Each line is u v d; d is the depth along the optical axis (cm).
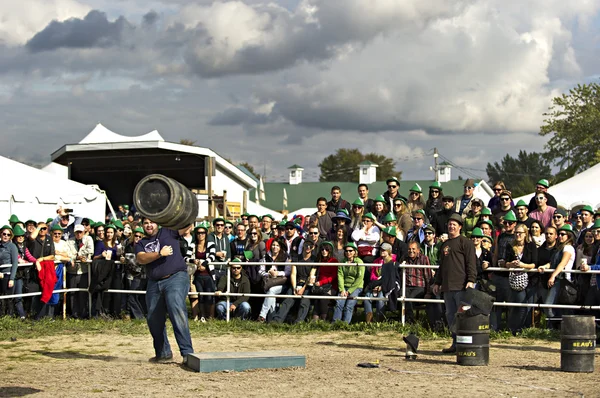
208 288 1441
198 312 1455
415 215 1386
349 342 1172
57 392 742
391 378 825
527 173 12331
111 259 1477
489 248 1283
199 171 3203
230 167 3825
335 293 1366
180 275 937
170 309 930
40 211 2059
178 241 941
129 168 3228
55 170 3017
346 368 904
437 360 983
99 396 720
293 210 6038
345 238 1416
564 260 1192
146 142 2998
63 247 1493
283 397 712
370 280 1353
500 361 970
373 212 1511
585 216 1386
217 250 1463
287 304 1398
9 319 1369
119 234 1670
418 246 1321
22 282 1438
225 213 2864
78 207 2166
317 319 1373
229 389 755
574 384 790
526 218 1319
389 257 1316
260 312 1431
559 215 1317
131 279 1469
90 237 1515
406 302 1329
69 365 945
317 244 1420
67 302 1523
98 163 3250
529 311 1280
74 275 1495
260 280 1438
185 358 928
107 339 1216
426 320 1352
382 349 1098
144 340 1205
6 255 1392
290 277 1417
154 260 929
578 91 5200
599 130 5122
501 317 1302
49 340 1204
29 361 988
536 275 1225
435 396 717
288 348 1109
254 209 4025
